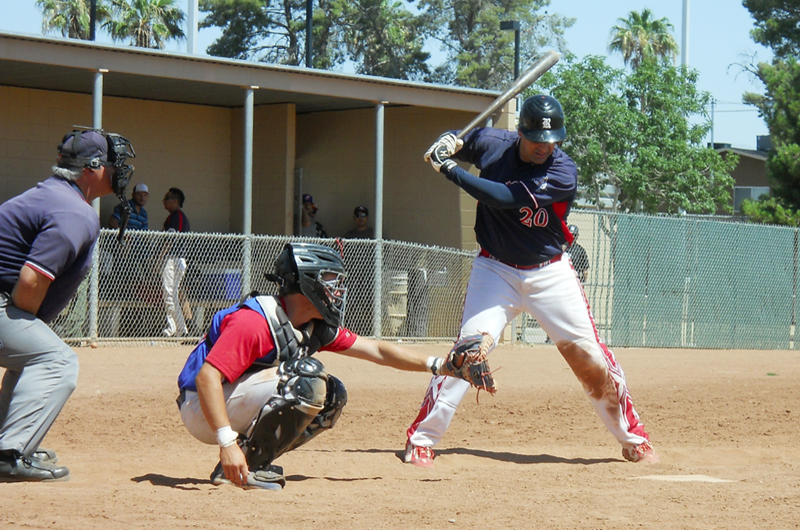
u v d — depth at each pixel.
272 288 23.27
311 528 6.10
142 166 25.45
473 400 14.84
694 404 14.95
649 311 24.83
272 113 26.11
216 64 20.89
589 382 10.02
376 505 6.97
